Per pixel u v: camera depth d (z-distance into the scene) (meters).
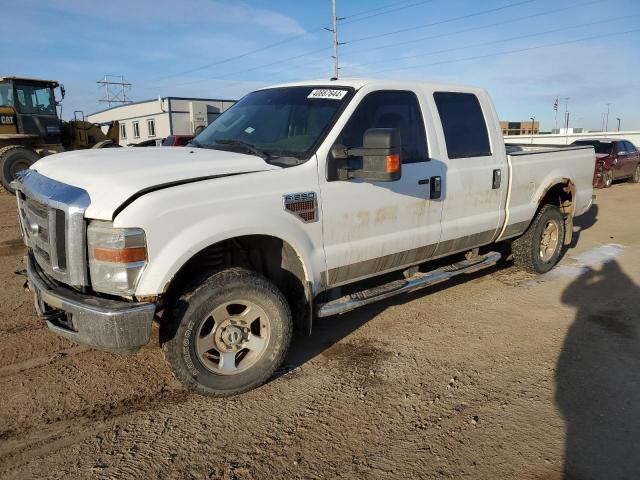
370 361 4.04
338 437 3.06
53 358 3.97
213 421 3.21
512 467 2.81
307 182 3.61
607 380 3.75
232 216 3.23
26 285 3.85
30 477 2.70
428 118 4.53
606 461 2.85
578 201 6.59
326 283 3.91
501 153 5.23
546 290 5.78
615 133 36.41
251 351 3.52
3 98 15.41
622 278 6.20
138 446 2.96
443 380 3.75
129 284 2.95
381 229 4.13
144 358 4.02
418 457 2.89
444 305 5.29
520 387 3.65
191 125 42.94
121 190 2.97
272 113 4.25
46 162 3.78
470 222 4.92
